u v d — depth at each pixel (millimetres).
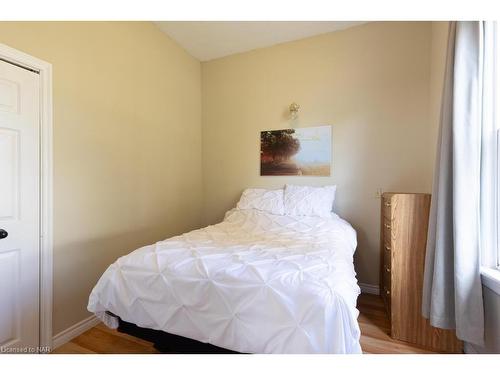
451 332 1600
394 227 1743
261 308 1049
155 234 2623
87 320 1887
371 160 2598
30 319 1556
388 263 1979
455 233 1295
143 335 1298
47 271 1632
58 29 1701
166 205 2793
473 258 1274
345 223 2379
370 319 2029
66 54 1750
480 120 1303
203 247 1541
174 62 2916
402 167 2479
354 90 2656
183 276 1206
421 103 2396
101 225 2027
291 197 2648
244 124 3203
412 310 1701
